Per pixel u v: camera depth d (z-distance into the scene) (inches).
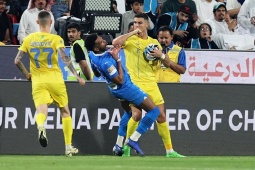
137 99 1202.6
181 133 1295.5
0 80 1272.1
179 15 1699.1
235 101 1305.4
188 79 1531.7
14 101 1273.4
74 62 1422.2
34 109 1275.8
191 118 1295.5
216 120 1301.7
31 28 1699.1
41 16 1204.5
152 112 1209.4
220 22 1755.7
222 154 1301.7
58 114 1274.6
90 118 1282.0
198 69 1534.2
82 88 1280.8
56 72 1200.8
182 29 1696.6
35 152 1275.8
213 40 1717.5
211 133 1300.4
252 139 1309.1
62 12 1733.5
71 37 1481.3
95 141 1284.4
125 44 1246.3
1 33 1680.6
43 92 1189.1
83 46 1414.9
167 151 1249.4
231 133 1305.4
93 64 1218.0
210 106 1300.4
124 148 1261.1
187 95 1295.5
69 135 1218.0
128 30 1539.1
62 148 1277.1
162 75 1381.6
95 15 1457.9
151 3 1755.7
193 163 1074.1
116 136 1285.7
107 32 1465.3
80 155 1266.0
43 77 1191.6
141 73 1248.2
